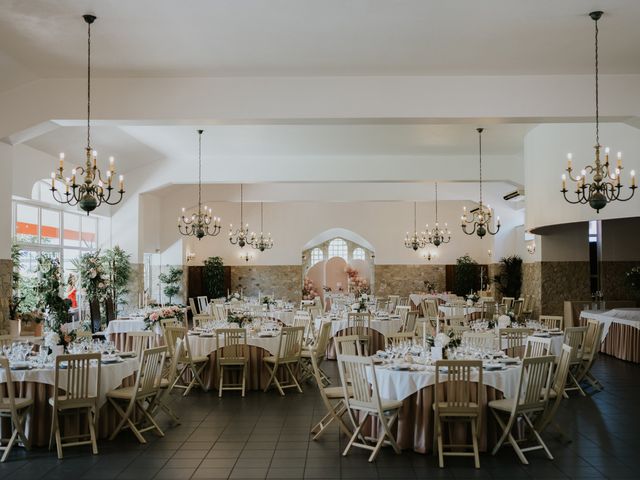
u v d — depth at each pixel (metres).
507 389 6.04
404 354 6.85
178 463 5.69
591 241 16.66
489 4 6.18
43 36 6.99
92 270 13.12
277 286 23.05
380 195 19.56
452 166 15.10
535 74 8.34
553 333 9.41
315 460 5.77
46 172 11.92
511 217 19.59
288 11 6.34
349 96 8.47
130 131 12.28
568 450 6.08
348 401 6.04
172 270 19.67
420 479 5.25
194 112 8.48
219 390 8.92
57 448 5.91
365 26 6.75
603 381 9.80
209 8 6.26
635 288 13.91
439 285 22.86
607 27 6.75
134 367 6.92
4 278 8.78
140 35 6.96
